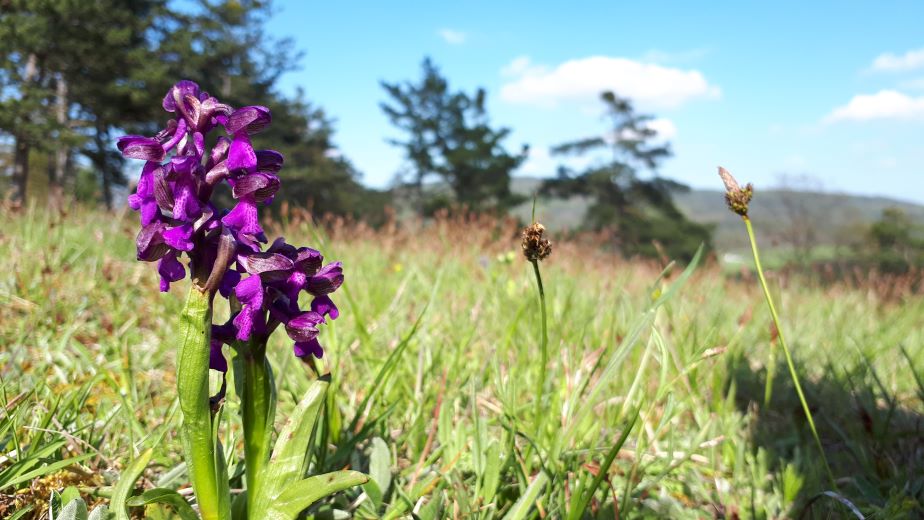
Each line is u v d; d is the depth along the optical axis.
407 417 2.55
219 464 1.29
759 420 2.94
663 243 55.47
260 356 1.28
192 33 39.69
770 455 2.52
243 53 49.00
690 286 6.08
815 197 44.25
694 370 2.92
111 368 2.77
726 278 8.10
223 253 1.15
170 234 1.13
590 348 3.25
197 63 39.31
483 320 3.86
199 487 1.25
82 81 35.31
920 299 7.68
